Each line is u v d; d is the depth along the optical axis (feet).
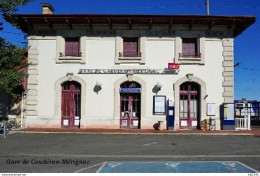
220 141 41.29
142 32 55.11
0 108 53.88
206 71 54.70
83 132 48.85
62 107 55.26
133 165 26.08
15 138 43.21
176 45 54.95
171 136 46.34
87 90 54.60
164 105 54.03
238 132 50.19
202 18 53.36
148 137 45.01
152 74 54.65
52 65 54.95
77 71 54.90
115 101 54.34
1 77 44.09
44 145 37.37
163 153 32.32
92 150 34.14
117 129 53.36
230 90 54.39
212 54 55.06
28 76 54.75
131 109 55.26
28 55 55.16
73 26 55.21
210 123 53.62
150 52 54.90
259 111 71.92
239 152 33.01
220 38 55.26
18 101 55.88
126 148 35.47
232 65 54.60
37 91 54.70
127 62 54.85
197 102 55.52
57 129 52.44
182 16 53.11
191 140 42.14
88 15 53.06
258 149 34.99
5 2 44.78
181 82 54.44
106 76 54.75
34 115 54.39
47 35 55.47
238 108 58.18
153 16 53.21
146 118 54.08
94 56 55.01
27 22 53.83
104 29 55.36
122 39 55.36
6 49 45.65
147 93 54.39
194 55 55.62
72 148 35.35
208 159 29.14
